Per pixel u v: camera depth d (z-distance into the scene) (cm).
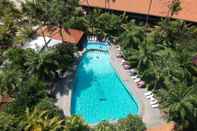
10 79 4003
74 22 5181
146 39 4716
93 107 4284
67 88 4475
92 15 5309
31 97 3959
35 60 4341
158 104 4181
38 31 5125
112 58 4934
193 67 4259
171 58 4381
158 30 4891
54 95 4381
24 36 5041
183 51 4394
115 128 3784
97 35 5291
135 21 5362
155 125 3956
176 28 4781
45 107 3856
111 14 5362
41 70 4353
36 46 4872
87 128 3850
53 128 3619
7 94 4109
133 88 4444
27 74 4291
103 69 4816
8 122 3628
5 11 5219
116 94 4444
